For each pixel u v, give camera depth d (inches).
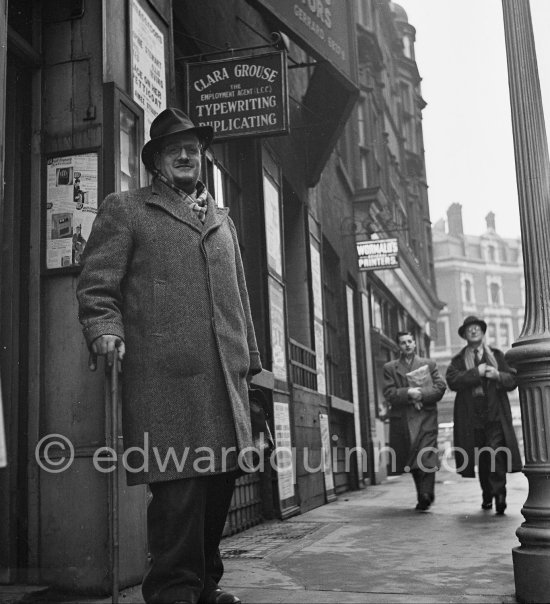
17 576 152.1
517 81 158.6
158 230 127.0
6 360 158.6
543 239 152.5
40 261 165.0
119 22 178.2
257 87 259.6
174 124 132.3
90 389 158.1
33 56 170.4
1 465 90.8
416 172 1168.8
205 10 283.7
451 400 1863.9
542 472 141.6
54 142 169.6
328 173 506.6
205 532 132.5
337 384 499.5
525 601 137.6
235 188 316.8
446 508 323.6
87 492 154.2
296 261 402.6
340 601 142.1
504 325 3208.7
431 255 1310.3
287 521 295.4
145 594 119.4
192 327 124.0
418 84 1242.6
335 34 332.5
